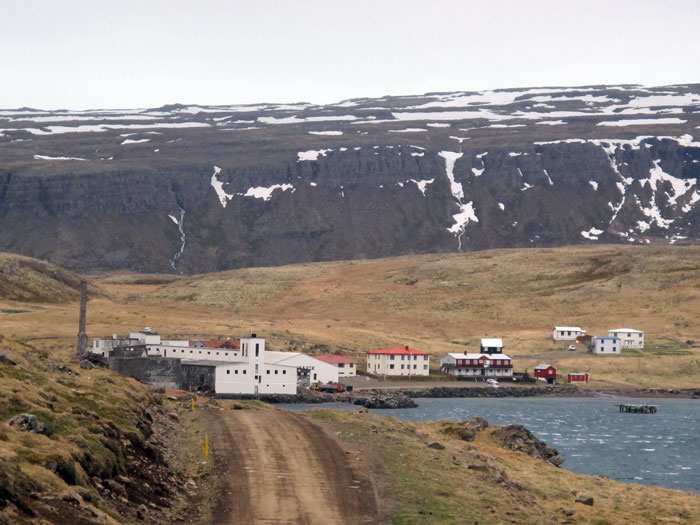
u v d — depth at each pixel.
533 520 80.06
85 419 84.31
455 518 75.94
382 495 82.25
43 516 56.62
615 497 98.94
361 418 129.38
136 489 74.81
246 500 77.38
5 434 68.94
